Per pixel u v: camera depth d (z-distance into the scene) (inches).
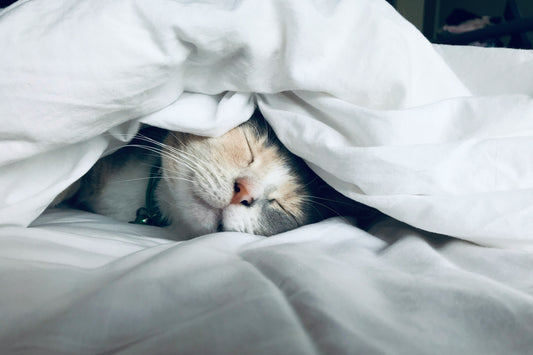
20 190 7.0
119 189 11.0
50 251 5.7
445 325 4.6
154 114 8.0
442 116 7.6
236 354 3.7
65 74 6.5
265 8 7.4
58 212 9.1
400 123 7.3
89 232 7.3
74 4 6.8
